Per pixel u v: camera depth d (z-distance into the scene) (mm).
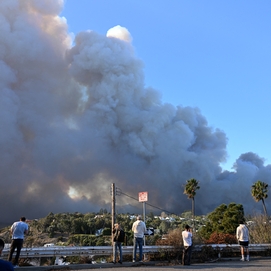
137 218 13898
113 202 23547
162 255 14812
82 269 11688
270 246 18734
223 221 46094
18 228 11555
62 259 14508
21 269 11219
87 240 54562
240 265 13203
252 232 25297
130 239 30266
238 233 15664
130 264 12953
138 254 14547
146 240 18734
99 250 14148
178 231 15844
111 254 14422
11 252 11359
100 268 12000
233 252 17281
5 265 4375
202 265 13328
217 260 15688
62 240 62469
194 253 15602
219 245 16859
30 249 12648
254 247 18188
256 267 12281
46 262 14188
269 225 25625
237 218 45250
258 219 26875
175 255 14969
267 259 16422
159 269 11648
